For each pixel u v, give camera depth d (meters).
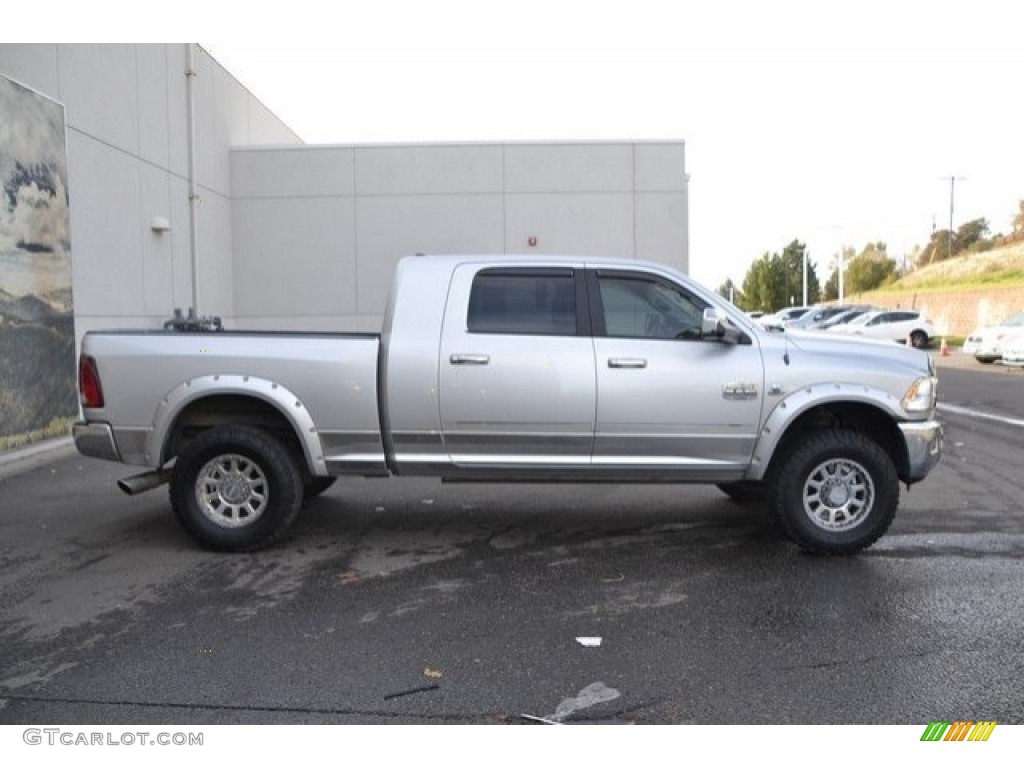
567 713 3.82
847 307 37.72
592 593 5.38
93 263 12.09
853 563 5.97
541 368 6.05
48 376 10.70
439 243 17.41
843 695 3.97
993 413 13.98
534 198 17.31
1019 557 6.08
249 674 4.21
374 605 5.18
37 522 7.17
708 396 6.06
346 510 7.55
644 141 17.22
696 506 7.68
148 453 6.19
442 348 6.08
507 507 7.66
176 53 14.99
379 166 17.42
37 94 10.34
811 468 6.03
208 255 16.34
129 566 5.96
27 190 10.16
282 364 6.12
